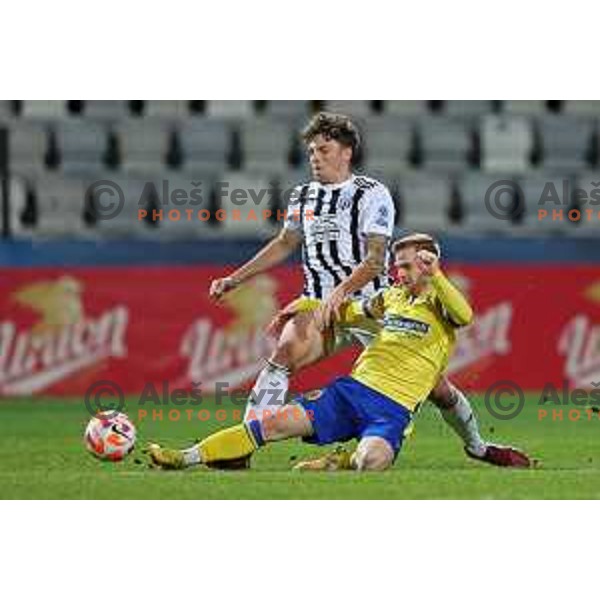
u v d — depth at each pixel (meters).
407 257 35.44
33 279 58.94
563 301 60.09
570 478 34.69
